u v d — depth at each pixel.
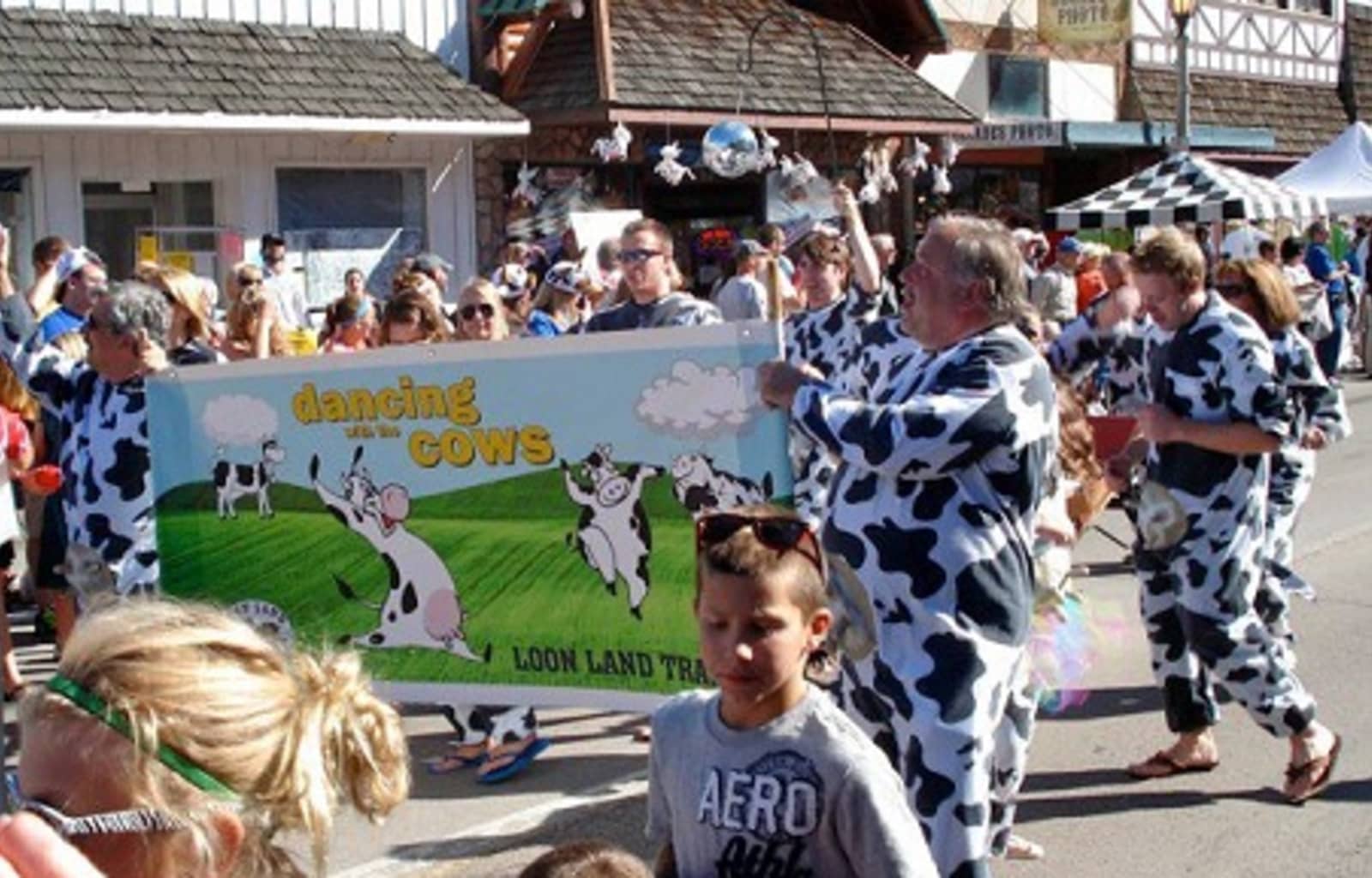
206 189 13.27
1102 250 15.63
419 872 5.51
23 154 12.24
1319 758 5.95
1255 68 25.62
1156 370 5.85
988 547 3.97
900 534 3.98
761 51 16.08
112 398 6.30
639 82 14.66
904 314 4.23
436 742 6.94
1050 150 22.11
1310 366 6.59
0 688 4.04
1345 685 7.34
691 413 5.51
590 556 5.77
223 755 1.79
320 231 13.88
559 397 5.71
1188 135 20.72
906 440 3.86
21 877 1.66
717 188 16.59
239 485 6.19
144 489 6.29
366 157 14.07
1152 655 6.26
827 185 16.59
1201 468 5.73
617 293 9.23
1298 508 6.87
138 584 6.29
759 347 5.39
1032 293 13.98
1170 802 6.01
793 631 3.06
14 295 6.82
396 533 6.02
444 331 7.49
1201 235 19.16
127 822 1.75
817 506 6.48
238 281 8.64
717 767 3.12
